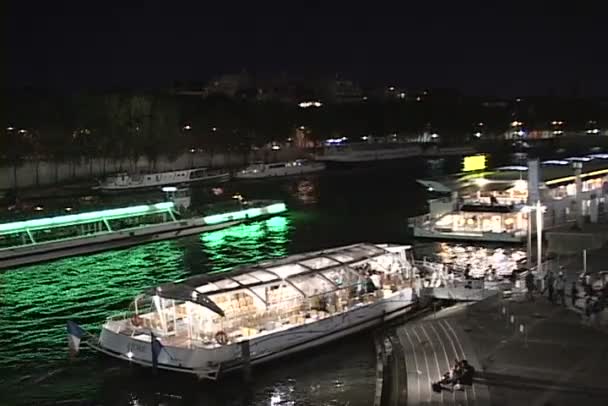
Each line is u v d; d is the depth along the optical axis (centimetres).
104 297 9131
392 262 7831
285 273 6969
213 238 13325
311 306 6844
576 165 13238
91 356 6669
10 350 6975
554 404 4566
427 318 6950
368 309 6944
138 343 6156
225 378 5966
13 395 5869
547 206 11888
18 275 10525
